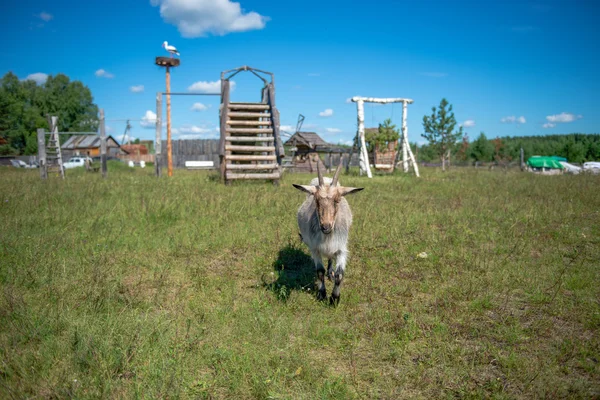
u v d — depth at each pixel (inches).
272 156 668.1
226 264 298.5
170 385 153.1
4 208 430.3
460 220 410.0
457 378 167.9
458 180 802.2
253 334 198.1
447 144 1549.0
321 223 211.6
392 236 354.3
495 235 360.2
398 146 1107.9
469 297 240.2
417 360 182.2
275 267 294.8
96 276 250.8
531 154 2379.4
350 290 253.1
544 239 350.3
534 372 169.0
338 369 175.8
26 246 305.9
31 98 3592.5
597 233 364.2
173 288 255.9
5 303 210.7
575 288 249.4
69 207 441.1
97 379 155.8
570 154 2225.6
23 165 2154.3
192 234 357.4
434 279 270.7
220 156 665.0
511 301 237.5
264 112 748.0
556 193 572.4
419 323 212.5
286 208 445.7
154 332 191.0
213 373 169.5
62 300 219.5
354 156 1784.0
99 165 1531.7
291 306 231.9
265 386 158.4
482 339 198.5
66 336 185.0
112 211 429.7
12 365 161.5
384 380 168.1
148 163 2169.0
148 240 339.6
